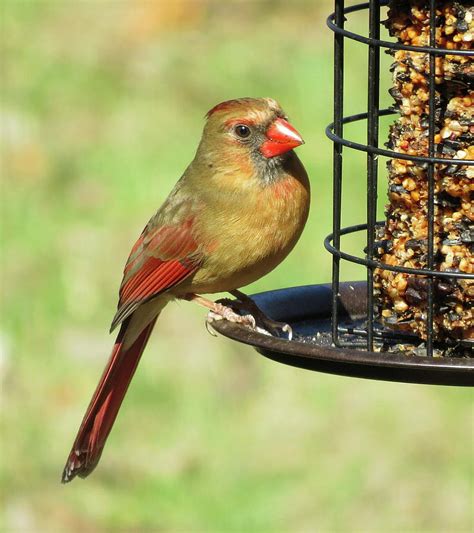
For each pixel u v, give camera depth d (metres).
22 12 20.41
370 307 7.96
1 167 16.52
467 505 11.38
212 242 9.10
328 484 11.74
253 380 12.85
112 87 18.25
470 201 7.79
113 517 11.79
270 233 9.01
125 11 20.16
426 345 7.92
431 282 7.79
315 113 16.89
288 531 11.45
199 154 9.24
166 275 9.31
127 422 12.53
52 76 18.55
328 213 14.58
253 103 9.05
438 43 7.75
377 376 7.51
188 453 12.21
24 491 12.08
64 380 13.10
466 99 7.73
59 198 15.88
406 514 11.40
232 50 18.75
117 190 15.96
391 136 8.09
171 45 19.16
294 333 8.63
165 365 13.02
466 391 12.31
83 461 9.79
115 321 9.46
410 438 11.99
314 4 19.75
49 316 13.90
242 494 11.82
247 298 9.06
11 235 15.23
